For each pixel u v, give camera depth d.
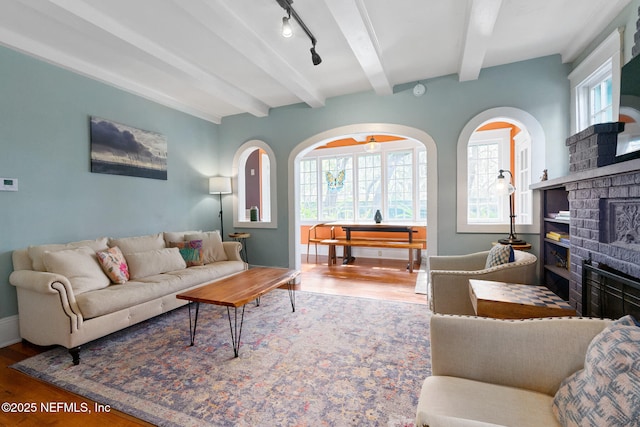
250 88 3.97
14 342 2.58
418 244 5.05
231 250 4.13
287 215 4.68
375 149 5.97
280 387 1.84
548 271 3.11
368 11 2.42
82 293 2.45
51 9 2.13
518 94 3.38
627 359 0.83
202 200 4.82
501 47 3.06
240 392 1.80
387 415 1.58
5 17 2.38
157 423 1.56
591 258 1.98
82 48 2.87
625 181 1.59
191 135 4.62
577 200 2.18
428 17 2.50
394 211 6.36
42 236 2.87
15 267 2.57
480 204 5.57
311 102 4.17
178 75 3.25
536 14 2.50
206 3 2.15
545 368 1.12
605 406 0.80
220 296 2.35
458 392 1.11
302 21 2.50
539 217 3.29
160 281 2.96
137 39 2.68
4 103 2.61
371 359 2.15
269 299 3.57
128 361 2.19
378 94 3.98
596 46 2.75
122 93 3.61
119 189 3.58
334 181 6.91
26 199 2.75
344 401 1.70
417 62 3.33
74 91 3.13
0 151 2.59
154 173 3.99
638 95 1.67
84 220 3.21
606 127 1.84
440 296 2.39
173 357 2.23
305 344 2.39
